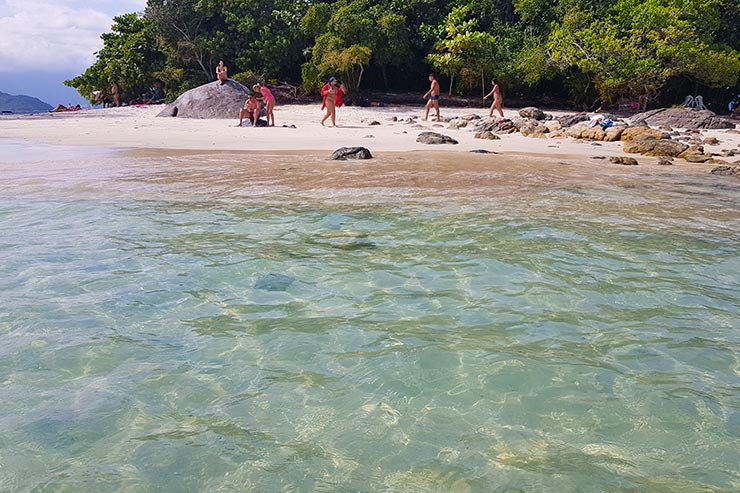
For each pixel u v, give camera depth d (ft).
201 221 24.07
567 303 15.74
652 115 90.84
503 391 11.28
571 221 24.62
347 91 124.16
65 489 8.45
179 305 15.55
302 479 8.71
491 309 15.31
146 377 11.80
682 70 113.70
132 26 145.18
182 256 19.54
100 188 30.58
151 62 145.18
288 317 14.87
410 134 69.67
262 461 9.13
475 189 31.71
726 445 9.53
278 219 24.54
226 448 9.46
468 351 12.99
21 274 17.52
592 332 13.96
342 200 28.37
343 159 43.78
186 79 139.33
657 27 113.39
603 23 115.75
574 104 126.82
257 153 47.88
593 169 41.45
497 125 74.79
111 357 12.64
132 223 23.62
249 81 130.41
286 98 131.85
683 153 51.49
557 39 117.70
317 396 11.12
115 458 9.18
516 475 8.75
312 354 12.88
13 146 51.52
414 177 35.45
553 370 12.11
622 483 8.55
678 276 17.90
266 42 130.82
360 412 10.56
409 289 16.78
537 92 138.31
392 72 145.07
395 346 13.25
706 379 11.78
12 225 22.93
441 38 130.62
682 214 26.43
